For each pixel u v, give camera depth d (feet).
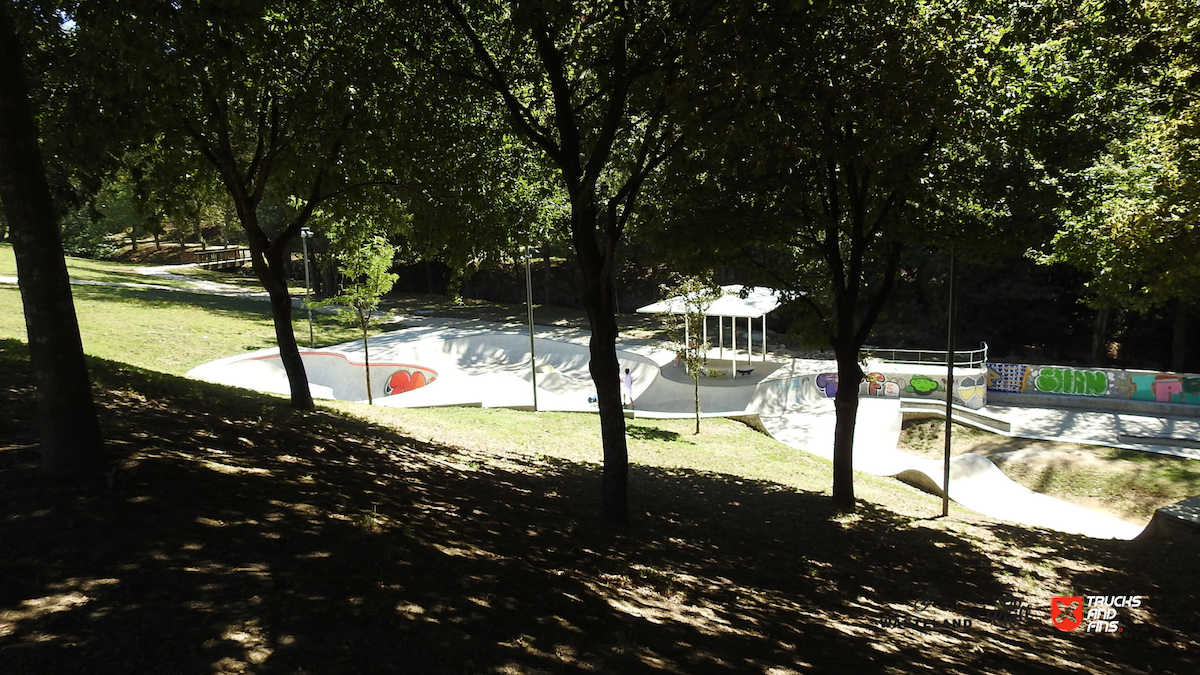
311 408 49.55
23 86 18.12
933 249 45.11
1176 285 44.29
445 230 39.73
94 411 20.40
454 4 34.65
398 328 146.72
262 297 166.20
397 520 22.77
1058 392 101.09
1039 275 123.95
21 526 16.81
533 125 39.45
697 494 47.24
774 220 41.81
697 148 34.53
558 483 42.63
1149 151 46.68
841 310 45.11
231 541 17.84
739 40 28.53
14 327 76.59
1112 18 35.65
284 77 37.60
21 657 12.15
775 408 95.81
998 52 34.99
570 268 179.32
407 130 36.19
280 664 12.99
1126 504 66.13
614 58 31.19
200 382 51.42
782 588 26.84
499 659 14.75
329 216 57.41
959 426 87.66
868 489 58.80
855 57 30.27
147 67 25.04
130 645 12.95
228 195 51.37
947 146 40.19
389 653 14.10
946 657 21.38
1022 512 60.64
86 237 207.00
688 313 78.13
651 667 15.75
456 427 62.23
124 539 16.89
